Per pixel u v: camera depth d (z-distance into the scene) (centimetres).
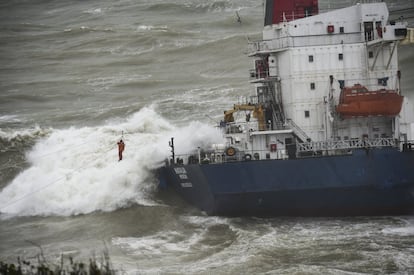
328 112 12812
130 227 12619
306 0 13825
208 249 11125
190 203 13475
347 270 9825
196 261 10519
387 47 13138
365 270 9819
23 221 13562
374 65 13125
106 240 11862
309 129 13088
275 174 12050
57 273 7494
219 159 13025
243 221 12475
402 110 12769
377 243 10931
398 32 12700
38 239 12206
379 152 11881
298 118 13088
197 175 12606
